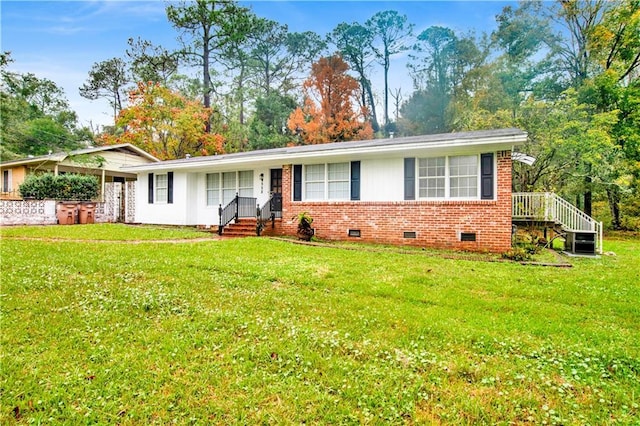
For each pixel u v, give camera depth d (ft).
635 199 68.44
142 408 8.62
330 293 18.45
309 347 11.85
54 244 30.99
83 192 60.29
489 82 84.53
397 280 21.15
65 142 116.47
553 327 14.08
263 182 49.29
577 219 37.78
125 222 58.90
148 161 82.33
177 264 23.82
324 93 106.73
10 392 9.12
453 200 35.94
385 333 13.19
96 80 121.08
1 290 16.89
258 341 12.26
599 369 10.77
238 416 8.39
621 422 8.34
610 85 64.28
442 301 17.26
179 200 53.47
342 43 124.57
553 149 56.24
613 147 55.93
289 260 26.50
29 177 58.44
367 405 8.88
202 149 95.96
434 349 11.98
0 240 33.37
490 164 34.68
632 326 14.48
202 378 9.95
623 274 24.26
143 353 11.25
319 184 43.09
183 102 95.14
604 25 66.18
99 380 9.73
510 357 11.52
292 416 8.43
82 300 15.97
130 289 17.56
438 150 35.45
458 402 9.07
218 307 15.56
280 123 113.91
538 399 9.25
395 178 38.78
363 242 39.40
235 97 113.39
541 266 26.66
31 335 12.38
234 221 46.88
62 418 8.24
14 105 98.53
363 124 107.14
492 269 25.12
